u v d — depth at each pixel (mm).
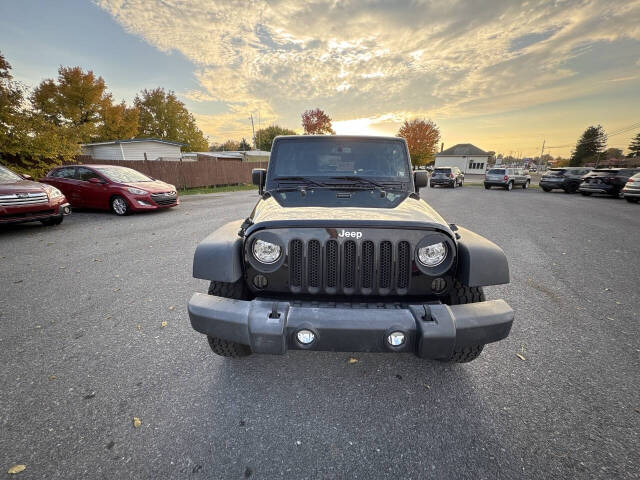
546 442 1682
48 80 27578
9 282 3877
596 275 4250
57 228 6984
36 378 2164
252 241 1905
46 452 1610
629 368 2295
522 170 23188
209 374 2238
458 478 1497
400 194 2619
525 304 3363
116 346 2559
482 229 7270
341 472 1530
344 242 1867
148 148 24516
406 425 1809
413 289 1910
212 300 1845
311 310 1718
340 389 2100
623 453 1612
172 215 8711
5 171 6867
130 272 4246
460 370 2281
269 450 1648
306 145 2951
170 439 1705
